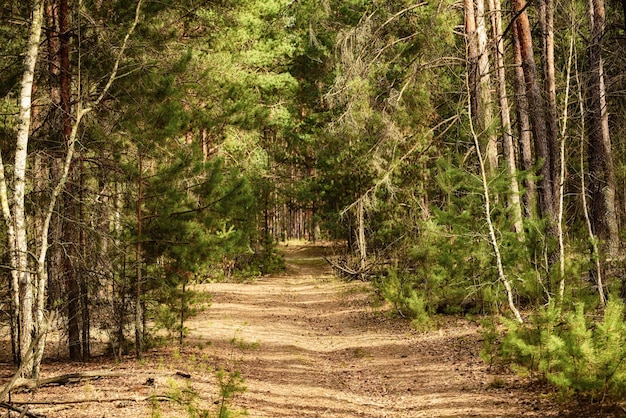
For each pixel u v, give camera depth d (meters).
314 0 28.02
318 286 30.20
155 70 13.28
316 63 34.56
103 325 12.67
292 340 16.80
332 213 31.70
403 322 18.03
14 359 11.64
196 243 12.23
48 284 11.93
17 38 12.80
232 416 7.71
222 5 18.33
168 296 13.29
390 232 23.69
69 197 11.95
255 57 28.42
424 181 23.17
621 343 7.87
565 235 14.59
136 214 12.28
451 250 16.22
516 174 13.80
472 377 11.08
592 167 16.72
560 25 18.48
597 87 16.64
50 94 13.20
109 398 8.80
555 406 8.50
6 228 10.33
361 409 9.79
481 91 16.78
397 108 21.08
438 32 19.73
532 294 10.91
